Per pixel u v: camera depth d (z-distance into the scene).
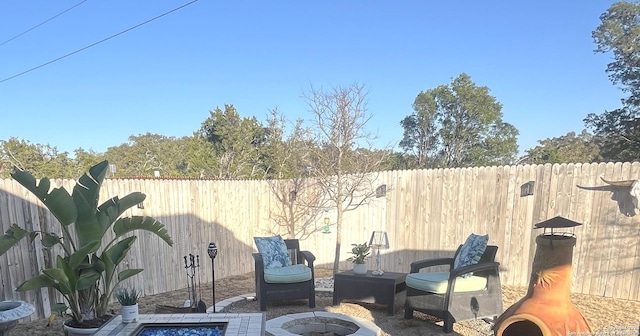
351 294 5.29
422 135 26.89
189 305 4.75
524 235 6.06
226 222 7.36
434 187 6.82
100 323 4.04
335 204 7.86
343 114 7.36
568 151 23.48
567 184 5.71
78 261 3.88
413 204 7.04
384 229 7.36
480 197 6.41
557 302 3.01
